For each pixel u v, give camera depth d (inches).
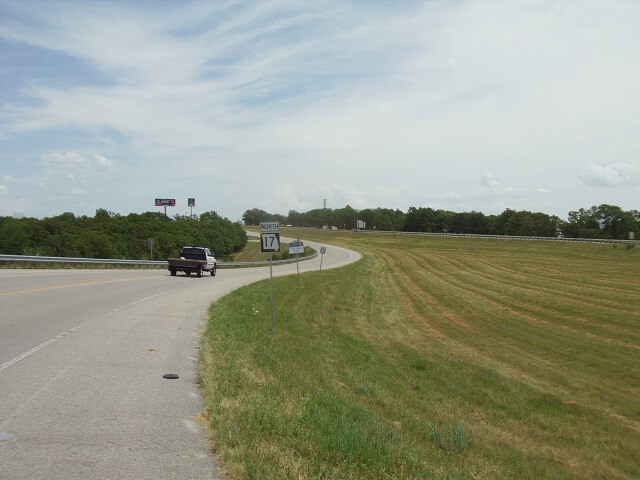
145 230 3410.4
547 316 1142.3
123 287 930.1
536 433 448.8
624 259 2536.9
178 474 188.5
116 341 431.8
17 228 2472.9
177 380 324.5
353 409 370.9
